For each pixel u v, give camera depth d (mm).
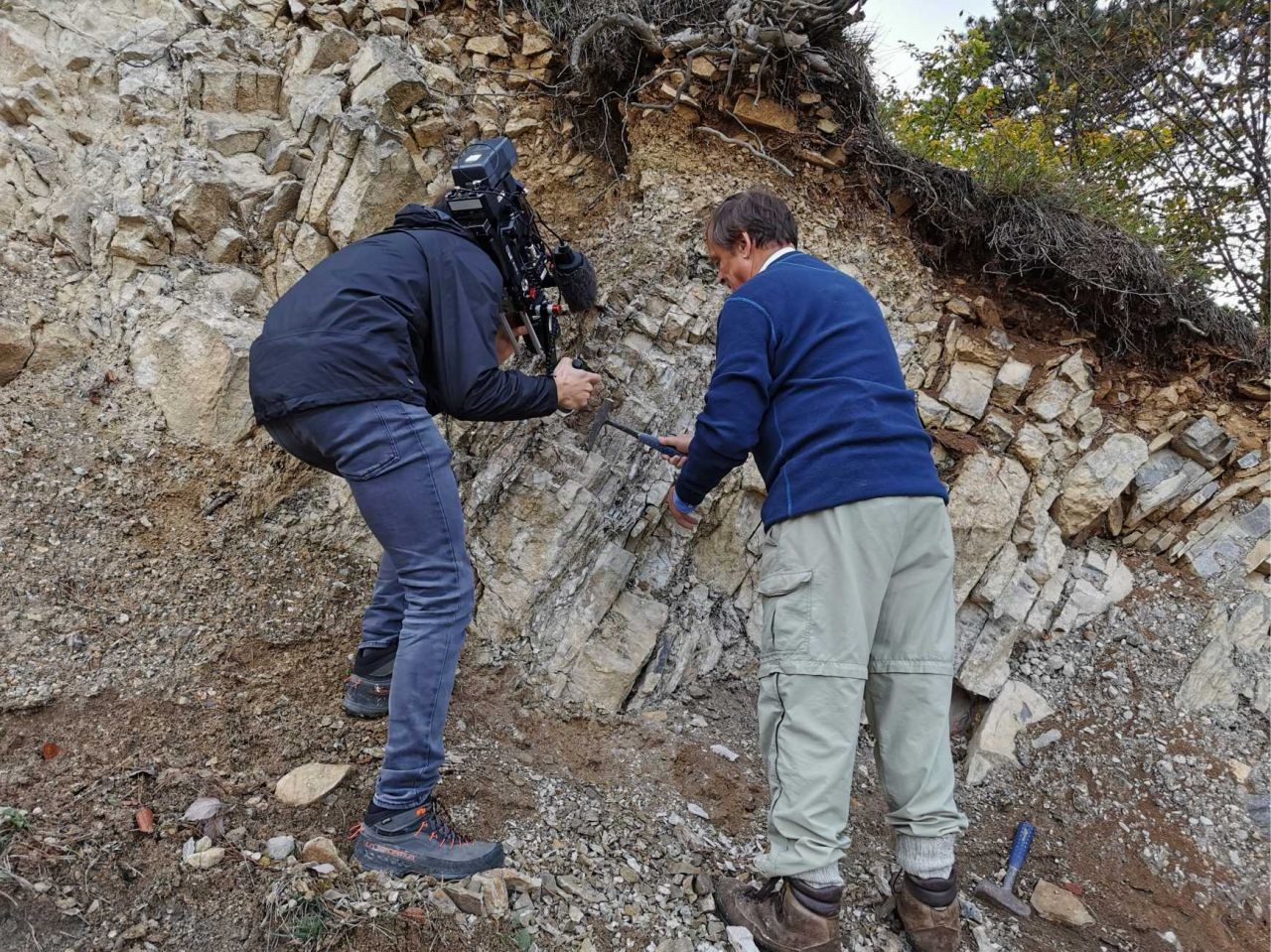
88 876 1737
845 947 2049
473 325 1938
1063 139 7113
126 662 2318
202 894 1754
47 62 3670
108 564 2570
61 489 2701
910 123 5930
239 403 2961
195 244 3326
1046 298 3762
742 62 3629
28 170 3428
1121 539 3648
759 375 1960
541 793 2309
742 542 3205
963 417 3531
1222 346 3795
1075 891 2496
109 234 3254
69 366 3029
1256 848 2678
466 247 1993
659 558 3137
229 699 2303
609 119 4066
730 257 2305
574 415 3174
